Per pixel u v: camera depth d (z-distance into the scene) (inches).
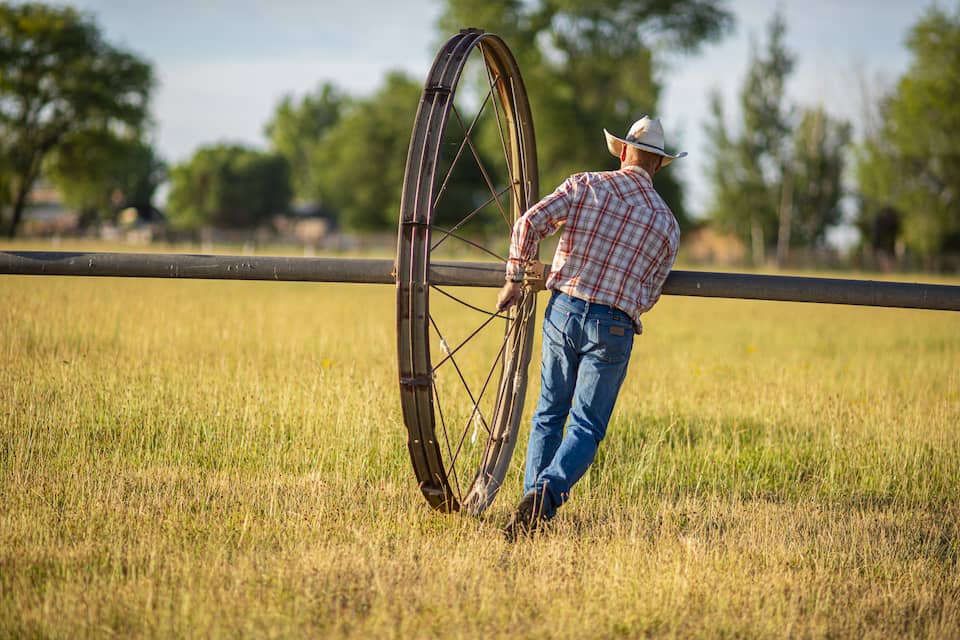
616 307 357.1
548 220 354.9
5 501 369.4
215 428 482.9
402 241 346.6
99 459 434.3
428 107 356.8
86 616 274.1
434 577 312.0
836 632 288.8
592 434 360.8
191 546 334.6
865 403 589.0
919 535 392.5
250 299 1343.5
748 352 929.5
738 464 480.1
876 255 4559.5
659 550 343.0
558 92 4028.1
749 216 4990.2
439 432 493.0
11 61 4874.5
